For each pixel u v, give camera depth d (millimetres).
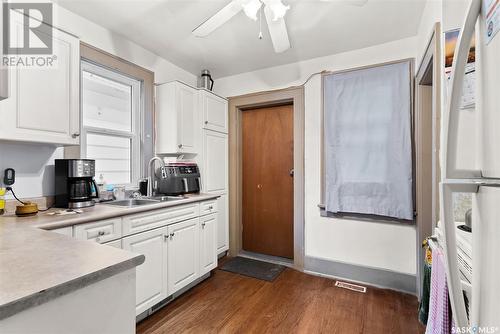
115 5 1924
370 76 2432
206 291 2273
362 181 2447
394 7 1926
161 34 2340
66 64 1683
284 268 2824
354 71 2508
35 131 1530
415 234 2295
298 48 2566
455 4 1138
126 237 1697
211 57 2797
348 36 2336
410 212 2234
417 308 2016
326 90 2648
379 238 2443
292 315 1908
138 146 2588
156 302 1885
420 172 2146
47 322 627
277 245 3166
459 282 546
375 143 2396
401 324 1801
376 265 2451
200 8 1967
